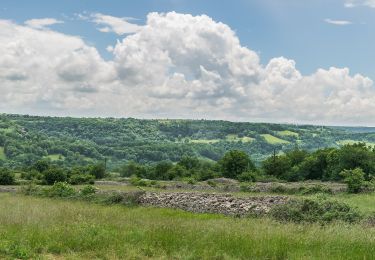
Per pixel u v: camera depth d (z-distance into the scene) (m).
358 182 42.50
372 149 68.50
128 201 31.88
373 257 11.83
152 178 89.94
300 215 19.91
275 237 13.95
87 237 13.66
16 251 11.90
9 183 66.31
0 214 19.67
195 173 86.31
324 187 44.97
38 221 17.55
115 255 11.91
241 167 79.44
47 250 12.60
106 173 92.94
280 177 76.88
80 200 35.75
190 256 11.88
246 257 12.08
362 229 15.68
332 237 14.02
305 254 12.09
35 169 92.88
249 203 26.06
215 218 23.03
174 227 15.84
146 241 13.51
